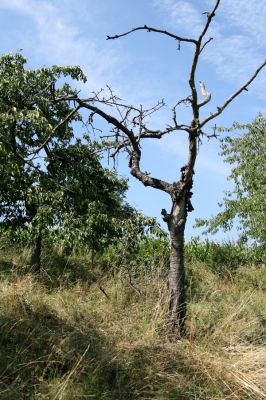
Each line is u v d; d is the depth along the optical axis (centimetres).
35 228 1077
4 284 787
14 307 691
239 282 1297
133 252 1178
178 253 748
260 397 591
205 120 724
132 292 932
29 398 537
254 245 1473
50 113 1147
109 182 1209
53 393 541
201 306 895
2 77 1123
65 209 1104
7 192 1120
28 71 1105
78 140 1180
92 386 567
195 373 624
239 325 779
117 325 733
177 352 662
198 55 691
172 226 751
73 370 580
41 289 859
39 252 1147
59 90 1152
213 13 669
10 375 568
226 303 955
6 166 1030
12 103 1105
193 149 733
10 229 1184
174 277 742
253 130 1553
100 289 923
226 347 703
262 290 1270
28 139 1130
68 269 1165
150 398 574
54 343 634
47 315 709
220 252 1477
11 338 623
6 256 1212
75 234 1069
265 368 633
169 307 735
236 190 1540
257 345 732
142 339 680
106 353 626
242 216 1505
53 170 1162
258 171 1509
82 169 1152
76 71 1146
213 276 1303
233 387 605
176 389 586
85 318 748
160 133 786
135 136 793
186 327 752
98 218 1066
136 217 1095
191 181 750
